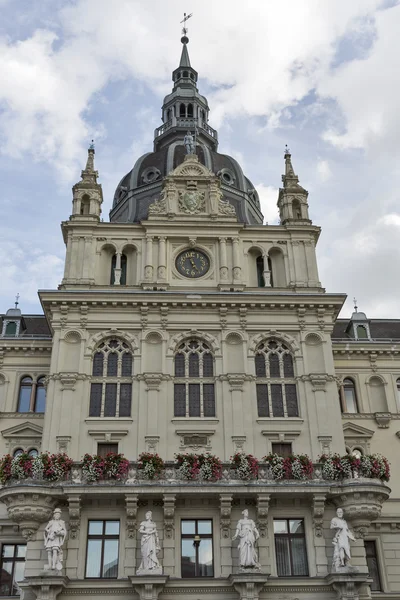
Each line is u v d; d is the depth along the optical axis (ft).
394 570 125.80
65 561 105.09
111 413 120.26
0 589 117.70
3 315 155.53
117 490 106.63
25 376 141.59
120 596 103.24
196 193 144.77
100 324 126.72
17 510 106.42
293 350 127.54
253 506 111.34
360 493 109.81
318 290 135.44
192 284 135.03
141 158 172.65
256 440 118.83
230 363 125.29
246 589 101.96
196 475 109.09
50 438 115.55
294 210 148.46
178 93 195.62
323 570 107.24
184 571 107.04
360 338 153.69
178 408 121.49
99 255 137.80
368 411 143.64
